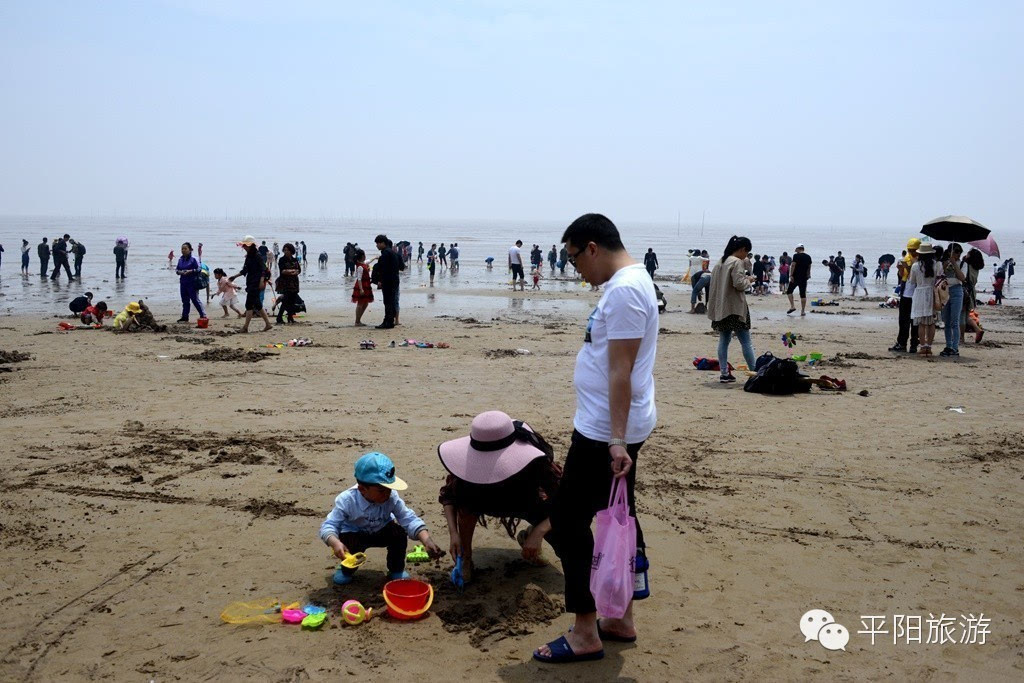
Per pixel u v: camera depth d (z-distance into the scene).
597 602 3.93
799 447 8.22
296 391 10.98
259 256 17.75
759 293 36.25
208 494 6.46
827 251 132.00
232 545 5.46
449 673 3.91
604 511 3.97
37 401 10.06
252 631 4.30
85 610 4.51
